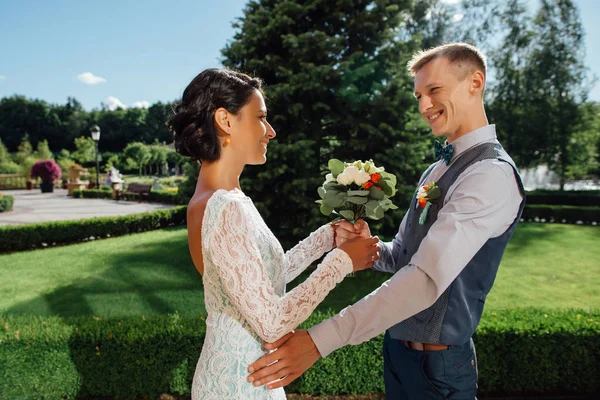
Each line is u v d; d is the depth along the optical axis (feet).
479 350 8.46
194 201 3.75
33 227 25.16
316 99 19.45
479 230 3.45
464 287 3.95
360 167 4.60
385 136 18.90
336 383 8.54
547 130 50.55
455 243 3.39
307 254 4.84
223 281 3.37
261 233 3.73
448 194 3.96
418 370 4.09
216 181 3.81
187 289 16.20
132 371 8.50
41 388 8.35
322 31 19.36
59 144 183.01
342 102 19.80
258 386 3.58
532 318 9.10
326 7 19.42
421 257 3.48
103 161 140.26
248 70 19.84
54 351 8.38
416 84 4.14
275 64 19.54
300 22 19.99
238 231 3.34
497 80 54.44
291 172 19.15
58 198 62.13
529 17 54.13
